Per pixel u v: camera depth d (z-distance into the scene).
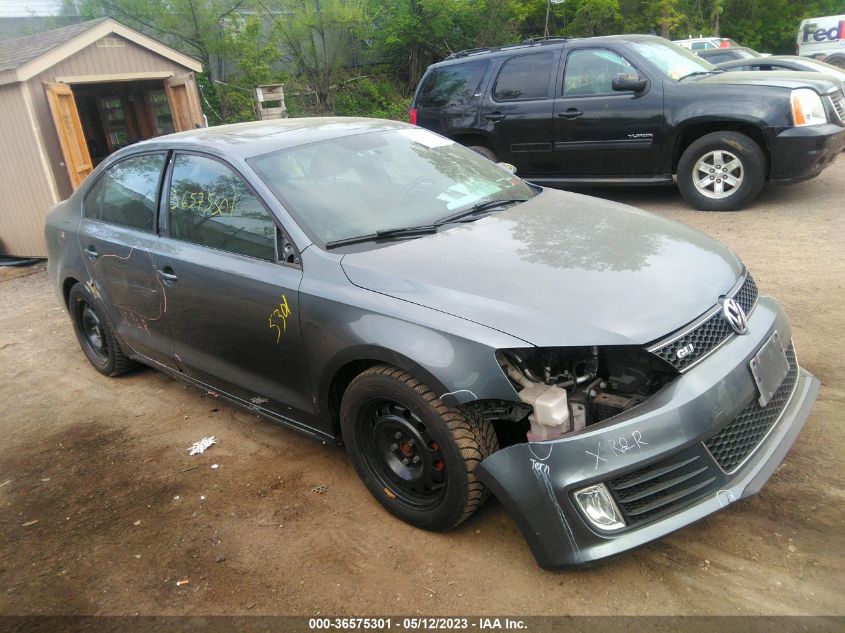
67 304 5.39
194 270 3.76
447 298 2.81
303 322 3.20
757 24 31.02
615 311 2.63
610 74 8.15
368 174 3.80
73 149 10.12
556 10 24.98
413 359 2.73
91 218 4.82
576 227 3.40
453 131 9.36
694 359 2.64
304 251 3.27
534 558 2.79
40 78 9.86
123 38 11.27
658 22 25.12
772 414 2.87
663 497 2.52
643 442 2.46
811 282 5.35
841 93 7.69
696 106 7.58
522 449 2.55
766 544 2.77
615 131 8.12
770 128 7.22
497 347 2.58
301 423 3.55
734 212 7.73
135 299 4.36
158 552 3.17
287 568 2.96
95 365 5.37
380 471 3.16
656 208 8.40
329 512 3.31
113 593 2.95
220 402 4.68
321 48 20.34
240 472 3.76
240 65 18.20
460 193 3.88
